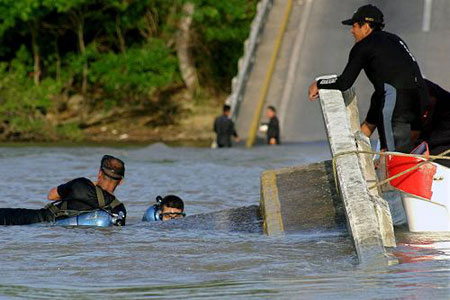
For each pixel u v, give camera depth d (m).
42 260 17.64
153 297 14.12
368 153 20.62
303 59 84.06
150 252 18.53
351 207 18.62
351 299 13.57
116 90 113.81
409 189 21.20
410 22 87.94
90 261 17.50
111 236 20.92
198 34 115.31
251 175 41.19
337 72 82.00
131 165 47.97
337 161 20.55
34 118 102.06
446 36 85.12
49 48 111.50
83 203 23.28
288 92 81.06
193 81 115.62
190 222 23.06
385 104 22.50
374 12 22.78
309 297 13.82
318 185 23.30
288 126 77.62
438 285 14.44
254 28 83.75
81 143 91.50
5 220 23.17
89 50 107.25
